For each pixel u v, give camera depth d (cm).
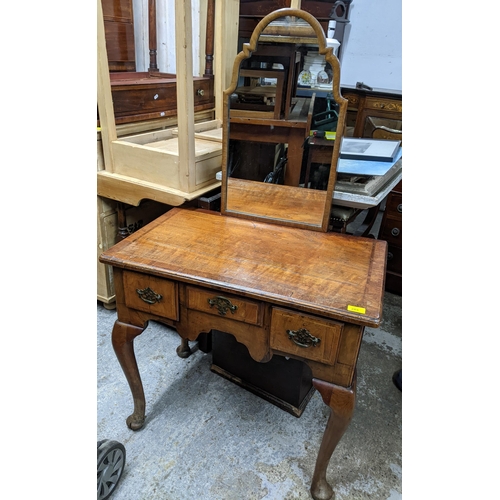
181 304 109
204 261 108
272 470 124
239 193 135
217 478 121
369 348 186
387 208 219
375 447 134
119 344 122
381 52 315
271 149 126
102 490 110
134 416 134
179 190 146
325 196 125
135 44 226
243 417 143
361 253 115
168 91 183
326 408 150
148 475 121
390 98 280
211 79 190
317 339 94
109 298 188
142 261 108
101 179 162
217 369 161
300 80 117
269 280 100
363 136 299
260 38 116
